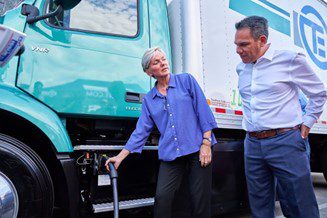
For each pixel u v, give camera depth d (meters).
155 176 2.97
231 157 3.27
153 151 2.95
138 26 2.90
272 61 2.18
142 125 2.40
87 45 2.64
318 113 2.19
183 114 2.29
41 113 2.34
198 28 3.02
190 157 2.31
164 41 3.01
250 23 2.15
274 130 2.19
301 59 2.13
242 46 2.18
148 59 2.29
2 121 2.44
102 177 2.51
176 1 3.16
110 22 2.79
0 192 2.14
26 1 2.53
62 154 2.39
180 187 2.80
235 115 3.28
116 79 2.70
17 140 2.26
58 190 2.52
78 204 2.40
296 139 2.16
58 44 2.54
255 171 2.34
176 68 3.03
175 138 2.27
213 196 3.07
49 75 2.47
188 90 2.36
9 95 2.26
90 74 2.61
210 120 2.32
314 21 4.85
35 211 2.23
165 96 2.35
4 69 2.33
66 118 2.68
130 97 2.75
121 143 2.82
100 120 2.84
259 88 2.21
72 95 2.53
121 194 2.80
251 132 2.33
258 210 2.38
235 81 3.33
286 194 2.27
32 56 2.43
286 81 2.16
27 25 2.46
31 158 2.25
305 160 2.17
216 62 3.15
